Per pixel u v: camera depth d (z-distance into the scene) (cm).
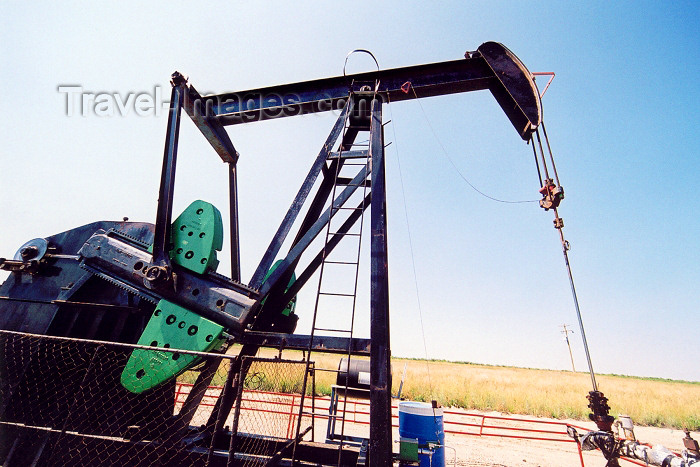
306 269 499
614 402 1920
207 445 439
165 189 436
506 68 506
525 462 870
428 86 517
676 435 1386
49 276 448
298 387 1027
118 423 383
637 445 408
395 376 2403
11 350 400
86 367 403
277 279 431
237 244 577
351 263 395
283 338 393
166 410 421
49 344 407
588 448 421
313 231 446
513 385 2653
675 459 375
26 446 366
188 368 384
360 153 473
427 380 2312
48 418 377
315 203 535
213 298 404
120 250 432
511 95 493
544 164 482
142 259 422
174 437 391
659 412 1697
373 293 389
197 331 386
